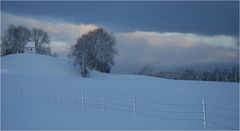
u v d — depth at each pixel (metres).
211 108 31.19
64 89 55.28
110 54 109.38
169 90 52.34
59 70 104.81
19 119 23.08
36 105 32.75
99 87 58.69
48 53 144.62
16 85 62.50
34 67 105.44
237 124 23.41
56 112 27.33
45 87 59.12
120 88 56.38
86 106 33.41
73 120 22.88
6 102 34.97
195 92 48.59
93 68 109.44
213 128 21.44
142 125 21.11
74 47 106.56
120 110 30.31
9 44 145.88
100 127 20.08
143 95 44.56
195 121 24.66
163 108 31.80
